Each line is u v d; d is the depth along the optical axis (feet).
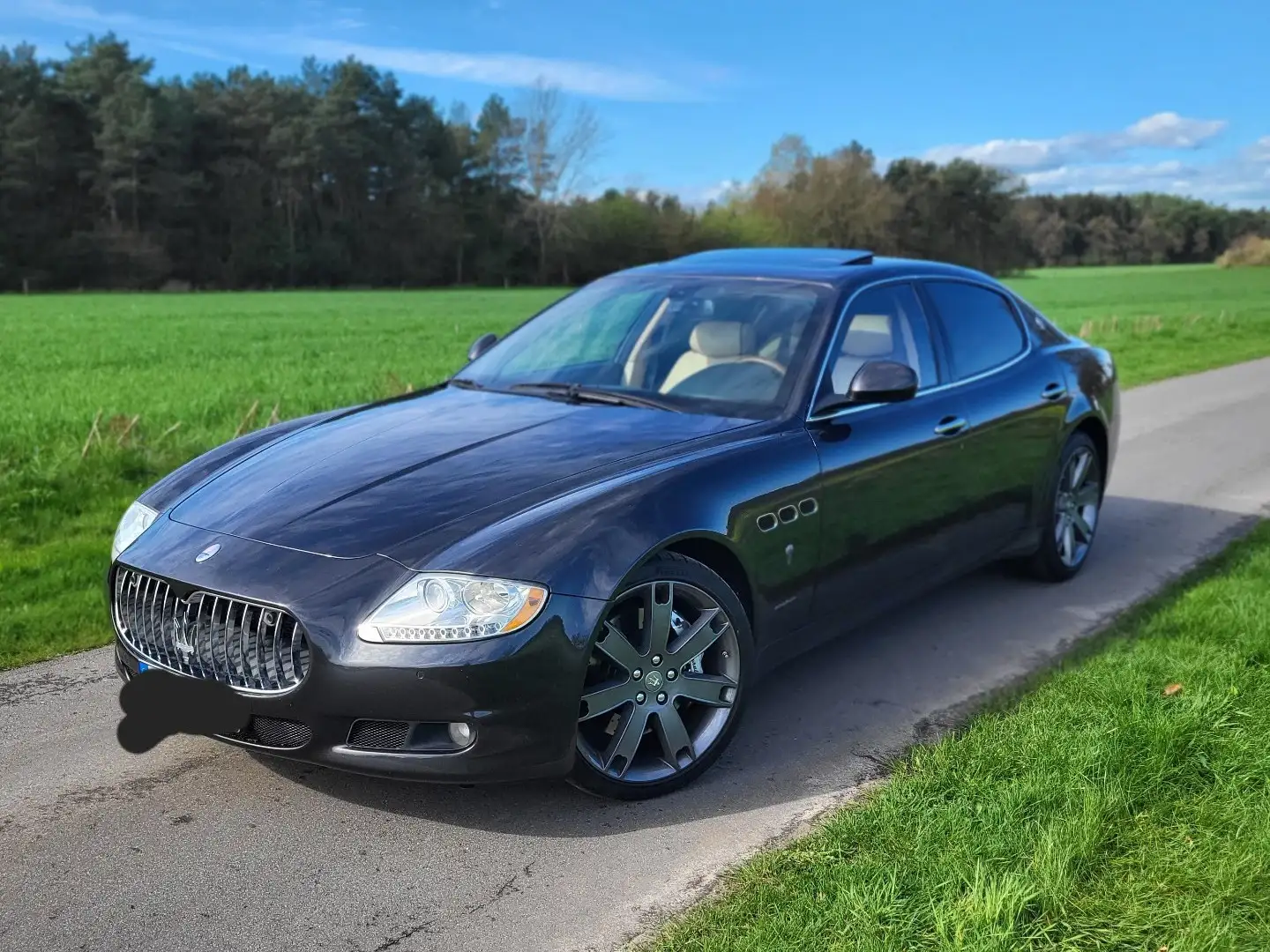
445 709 8.98
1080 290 233.14
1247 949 7.61
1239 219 460.14
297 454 11.88
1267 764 10.23
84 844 9.57
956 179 360.28
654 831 9.82
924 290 15.23
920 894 8.27
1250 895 8.21
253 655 9.45
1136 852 8.87
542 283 361.51
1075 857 8.66
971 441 14.55
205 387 48.19
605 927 8.34
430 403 13.60
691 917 8.31
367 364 65.72
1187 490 24.95
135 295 245.24
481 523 9.78
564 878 9.05
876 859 8.81
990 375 15.66
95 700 12.89
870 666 14.01
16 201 281.13
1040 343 17.39
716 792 10.57
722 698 10.87
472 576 9.16
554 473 10.67
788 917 8.09
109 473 24.85
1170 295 206.90
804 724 12.22
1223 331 82.48
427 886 8.95
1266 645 13.30
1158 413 37.63
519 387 13.88
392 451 11.56
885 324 14.17
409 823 9.96
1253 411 37.86
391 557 9.45
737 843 9.57
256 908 8.61
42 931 8.27
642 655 10.12
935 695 13.04
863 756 11.35
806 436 12.07
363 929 8.34
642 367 13.57
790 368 12.78
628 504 10.07
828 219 348.38
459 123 370.53
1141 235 449.48
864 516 12.61
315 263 324.19
